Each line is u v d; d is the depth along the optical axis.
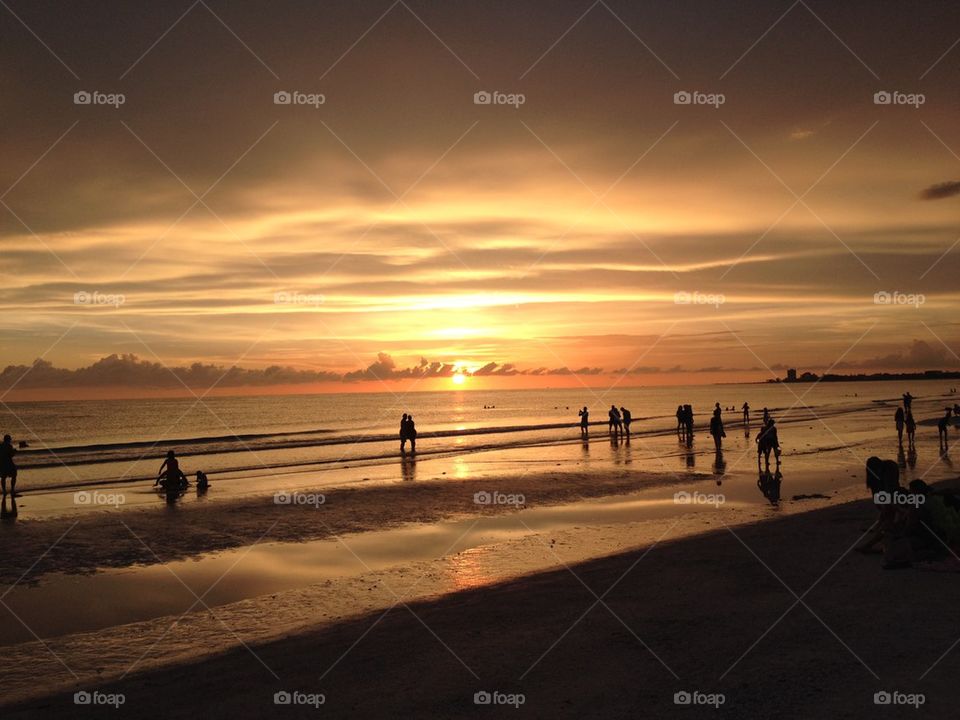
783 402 136.38
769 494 19.70
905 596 8.36
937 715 5.12
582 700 5.91
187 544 14.62
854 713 5.22
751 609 8.41
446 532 15.55
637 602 9.20
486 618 8.91
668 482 22.69
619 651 7.20
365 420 96.62
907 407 32.66
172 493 21.88
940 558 9.92
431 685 6.54
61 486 24.59
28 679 7.47
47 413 130.50
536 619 8.70
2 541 15.00
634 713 5.53
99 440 64.50
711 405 128.62
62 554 13.83
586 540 14.32
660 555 12.16
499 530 15.66
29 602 10.65
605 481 23.12
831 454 29.94
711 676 6.26
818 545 11.99
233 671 7.42
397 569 12.32
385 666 7.22
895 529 10.12
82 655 8.26
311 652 7.90
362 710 6.00
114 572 12.46
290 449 39.84
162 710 6.36
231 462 32.47
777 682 5.98
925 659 6.27
